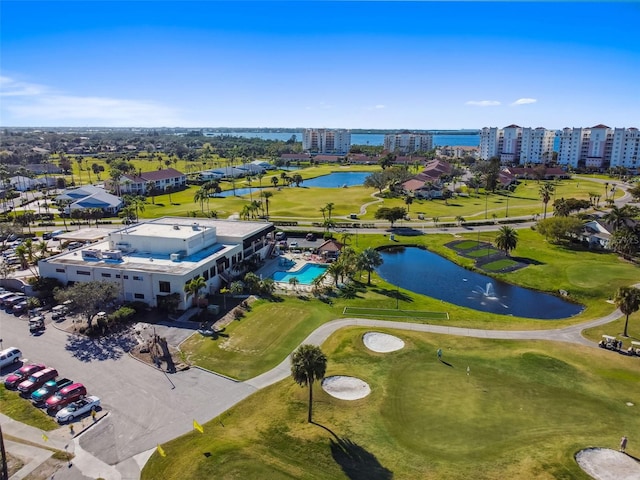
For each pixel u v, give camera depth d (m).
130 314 73.25
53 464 42.50
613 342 65.75
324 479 40.75
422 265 112.62
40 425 48.38
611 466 42.41
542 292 94.31
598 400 53.25
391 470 41.88
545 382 56.97
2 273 90.25
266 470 41.75
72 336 68.44
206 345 65.81
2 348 64.50
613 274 99.12
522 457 43.47
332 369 59.53
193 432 47.12
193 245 92.69
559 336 70.31
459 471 41.72
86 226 148.25
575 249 121.75
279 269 103.88
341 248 114.44
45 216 160.00
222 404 52.03
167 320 74.38
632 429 48.03
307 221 154.88
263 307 80.25
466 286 97.94
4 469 40.97
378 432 47.16
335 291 89.31
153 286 78.81
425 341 67.75
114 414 50.03
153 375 57.94
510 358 62.94
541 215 163.38
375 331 70.69
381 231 142.50
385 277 103.19
